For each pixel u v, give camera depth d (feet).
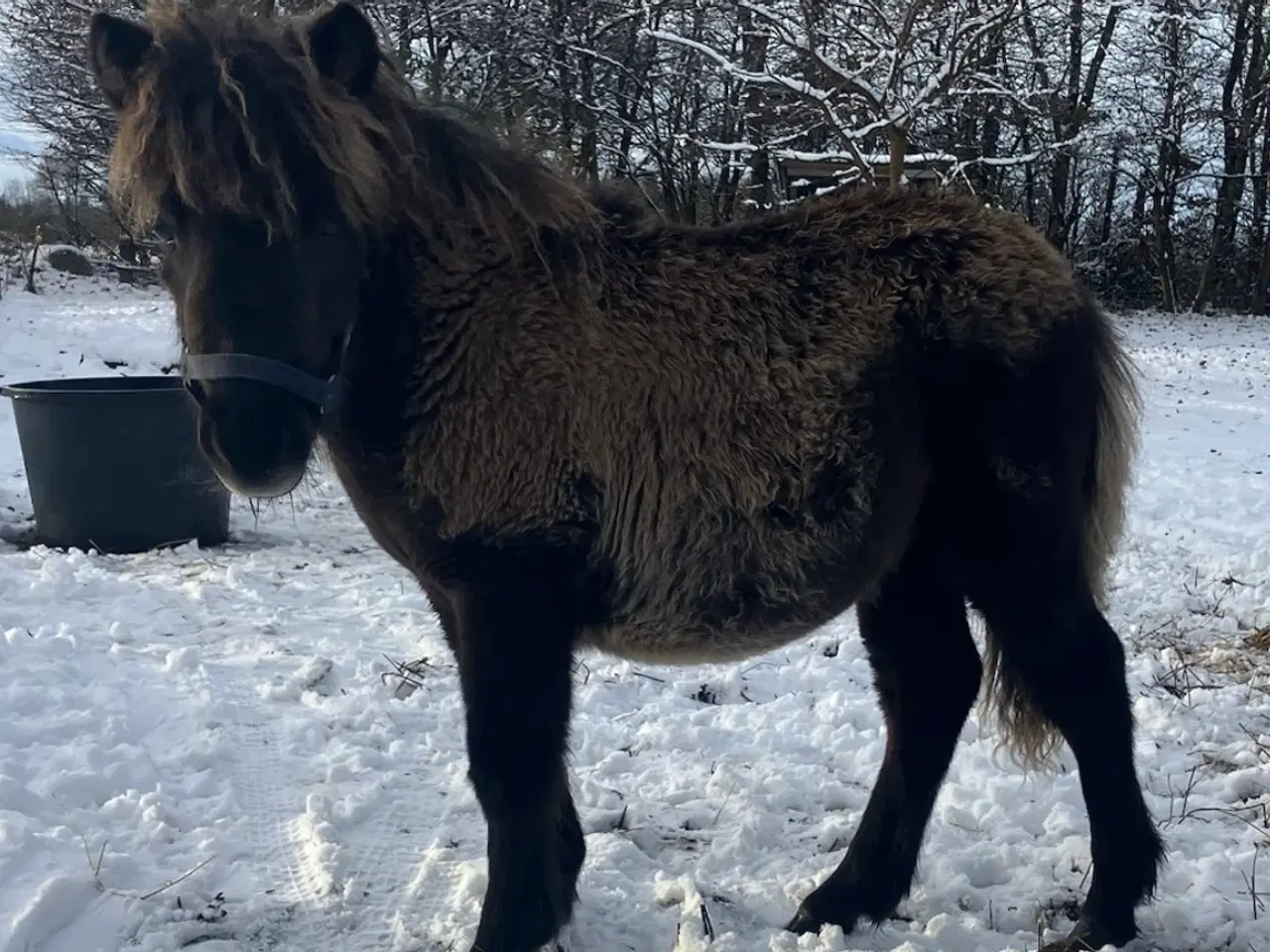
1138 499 26.16
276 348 7.09
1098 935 9.07
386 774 11.82
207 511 20.88
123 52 7.62
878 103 32.63
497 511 7.86
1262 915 9.35
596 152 49.16
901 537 8.84
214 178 6.75
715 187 54.19
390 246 8.03
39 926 8.59
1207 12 59.93
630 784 11.97
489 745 7.93
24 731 11.94
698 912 9.28
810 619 8.66
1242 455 31.68
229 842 10.22
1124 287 90.02
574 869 9.20
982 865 10.36
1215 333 69.36
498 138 8.57
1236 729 13.29
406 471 7.97
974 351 8.55
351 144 7.21
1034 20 40.70
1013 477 8.58
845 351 8.32
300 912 9.23
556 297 8.04
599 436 7.91
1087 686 8.95
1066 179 76.54
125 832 10.19
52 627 15.37
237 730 12.73
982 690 11.39
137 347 38.52
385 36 10.84
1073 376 8.82
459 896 9.42
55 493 19.94
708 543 8.14
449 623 8.88
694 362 8.11
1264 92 83.05
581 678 14.85
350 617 17.08
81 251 61.67
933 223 8.84
